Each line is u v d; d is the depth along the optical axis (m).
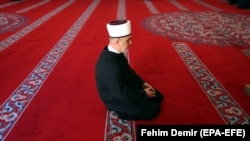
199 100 2.12
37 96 2.23
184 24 4.73
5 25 4.71
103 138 1.72
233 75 2.57
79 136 1.73
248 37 3.88
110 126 1.83
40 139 1.71
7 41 3.75
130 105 1.73
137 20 5.08
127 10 6.21
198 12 5.89
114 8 6.50
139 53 3.22
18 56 3.15
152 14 5.71
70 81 2.50
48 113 1.99
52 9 6.34
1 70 2.75
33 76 2.61
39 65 2.88
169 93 2.24
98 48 3.43
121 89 1.60
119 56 1.62
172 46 3.47
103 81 1.63
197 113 1.95
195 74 2.60
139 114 1.81
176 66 2.81
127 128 1.81
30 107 2.07
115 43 1.56
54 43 3.65
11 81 2.51
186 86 2.36
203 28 4.44
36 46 3.52
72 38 3.89
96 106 2.08
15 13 5.84
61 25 4.70
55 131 1.79
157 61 2.96
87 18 5.28
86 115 1.96
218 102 2.09
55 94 2.26
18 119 1.92
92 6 6.81
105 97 1.78
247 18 5.23
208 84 2.39
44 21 5.02
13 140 1.70
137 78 1.94
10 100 2.17
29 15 5.62
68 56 3.15
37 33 4.18
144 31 4.24
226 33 4.11
